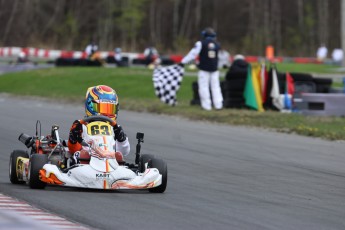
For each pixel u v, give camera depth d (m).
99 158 23.14
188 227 18.80
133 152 35.72
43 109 57.66
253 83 56.12
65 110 57.38
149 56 115.94
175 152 36.47
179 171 30.56
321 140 43.88
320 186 28.11
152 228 18.41
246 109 56.41
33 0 181.88
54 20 185.75
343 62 110.88
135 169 24.94
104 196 22.66
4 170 29.00
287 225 19.84
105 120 24.34
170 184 26.80
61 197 22.06
